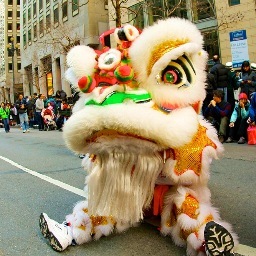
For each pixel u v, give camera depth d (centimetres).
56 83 3559
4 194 408
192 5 1809
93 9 2912
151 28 211
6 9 6256
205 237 183
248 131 700
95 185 206
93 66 228
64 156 699
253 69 854
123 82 202
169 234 238
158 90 207
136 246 232
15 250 242
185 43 210
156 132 190
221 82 798
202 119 251
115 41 236
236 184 399
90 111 193
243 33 1068
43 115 1587
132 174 203
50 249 238
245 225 269
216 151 231
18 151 856
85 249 231
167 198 225
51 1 3569
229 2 1739
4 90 6038
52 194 394
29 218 312
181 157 212
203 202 223
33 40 4147
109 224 238
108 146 193
